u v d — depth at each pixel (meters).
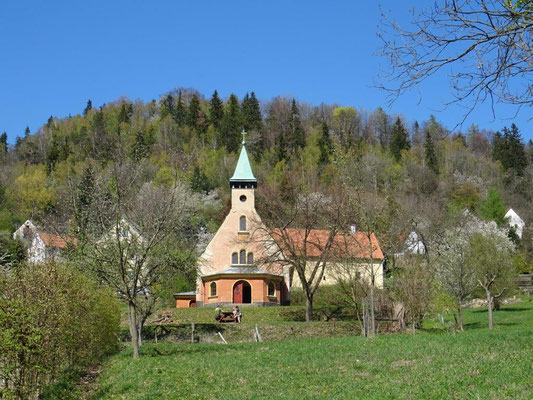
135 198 35.12
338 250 54.00
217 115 163.25
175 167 40.06
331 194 56.78
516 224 108.44
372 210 44.75
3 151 156.12
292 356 26.77
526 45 11.84
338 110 169.12
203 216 98.31
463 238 59.69
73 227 32.31
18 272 22.89
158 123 157.12
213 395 19.88
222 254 71.06
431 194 122.19
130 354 31.53
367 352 26.22
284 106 175.00
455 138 151.88
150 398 20.06
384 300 45.78
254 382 21.52
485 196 122.88
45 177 105.50
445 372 19.30
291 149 145.38
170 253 36.19
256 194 64.00
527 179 136.88
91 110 171.38
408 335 32.34
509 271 47.78
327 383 20.23
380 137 166.50
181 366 25.83
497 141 149.12
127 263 32.09
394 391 17.52
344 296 51.62
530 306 61.34
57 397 22.61
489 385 16.73
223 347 32.62
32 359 20.91
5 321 19.86
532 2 11.80
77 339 26.94
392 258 60.59
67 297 24.34
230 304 67.69
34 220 51.56
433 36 12.65
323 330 49.66
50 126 163.88
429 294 44.19
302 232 63.97
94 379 26.61
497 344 24.11
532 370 17.94
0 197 95.31
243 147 75.25
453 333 33.47
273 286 69.94
